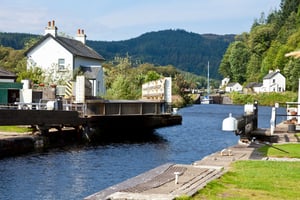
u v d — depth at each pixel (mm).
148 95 44781
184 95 97938
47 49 55125
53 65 53406
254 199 9539
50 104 27203
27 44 75125
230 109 88938
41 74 49906
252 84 147375
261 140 22297
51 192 14219
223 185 10758
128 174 17406
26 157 21109
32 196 13680
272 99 123125
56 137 26906
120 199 9125
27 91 33219
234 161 14430
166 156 22781
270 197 9742
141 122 38844
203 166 13305
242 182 11141
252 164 13766
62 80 49719
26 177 16406
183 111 78500
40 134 25109
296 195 9977
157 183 10719
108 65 78125
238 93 135250
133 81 64938
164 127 42719
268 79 135500
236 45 167500
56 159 20797
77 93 31016
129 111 33062
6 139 21750
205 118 58094
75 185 15258
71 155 22328
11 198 13406
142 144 28344
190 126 44094
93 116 29891
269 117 60094
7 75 44219
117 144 28109
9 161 19797
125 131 37062
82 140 29203
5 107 31625
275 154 16547
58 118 26141
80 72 53688
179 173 11078
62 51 54812
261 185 10852
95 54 62562
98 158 21531
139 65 110500
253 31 168000
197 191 9898
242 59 164750
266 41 159875
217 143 29188
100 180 16141
